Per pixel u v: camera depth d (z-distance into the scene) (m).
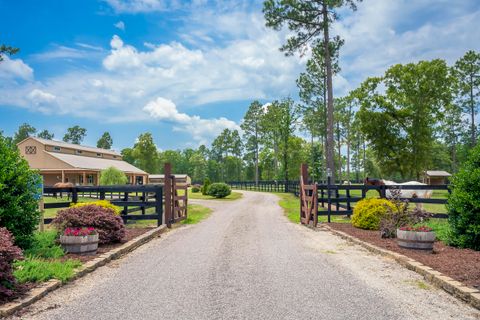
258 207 23.28
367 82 42.72
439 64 39.91
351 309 4.38
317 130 44.16
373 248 7.91
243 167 112.94
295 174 65.19
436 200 11.51
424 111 40.03
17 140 106.44
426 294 4.96
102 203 10.19
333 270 6.28
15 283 4.79
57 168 44.66
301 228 12.27
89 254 7.16
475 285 4.91
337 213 13.06
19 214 6.62
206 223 13.97
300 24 27.08
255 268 6.42
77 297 4.87
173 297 4.84
